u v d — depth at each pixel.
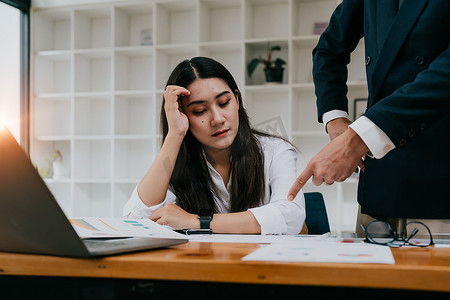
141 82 5.26
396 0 1.21
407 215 1.17
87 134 5.34
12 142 0.61
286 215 1.44
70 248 0.63
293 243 0.82
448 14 1.11
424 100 0.83
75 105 5.14
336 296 0.56
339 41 1.46
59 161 5.29
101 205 5.38
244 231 1.37
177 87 1.57
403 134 0.83
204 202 1.65
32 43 5.25
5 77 5.24
